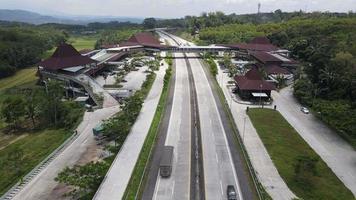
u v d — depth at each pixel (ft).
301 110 378.73
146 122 333.21
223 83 500.74
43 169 249.96
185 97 424.87
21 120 376.27
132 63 620.90
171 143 286.66
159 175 233.96
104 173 230.27
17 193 220.02
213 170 242.17
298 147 285.02
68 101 399.85
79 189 217.36
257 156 265.54
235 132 310.65
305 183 228.63
